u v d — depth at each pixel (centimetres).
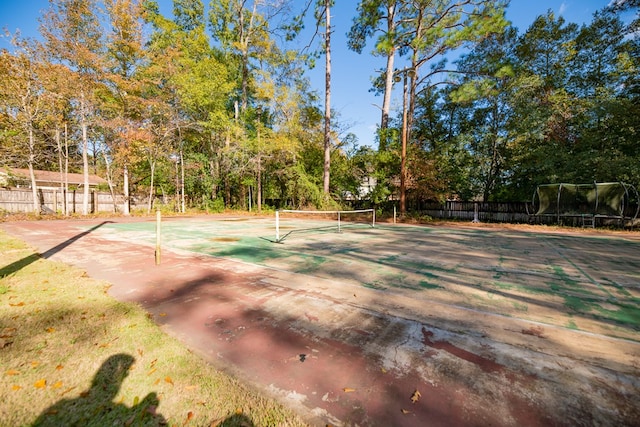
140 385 172
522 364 201
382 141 1869
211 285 379
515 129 1748
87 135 1748
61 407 153
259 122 2072
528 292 365
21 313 270
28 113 1413
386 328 258
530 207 1645
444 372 191
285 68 2131
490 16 1232
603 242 871
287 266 489
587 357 211
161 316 279
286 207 2280
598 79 1605
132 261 515
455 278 427
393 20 1750
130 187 2155
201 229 1081
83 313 273
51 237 804
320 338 238
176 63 1786
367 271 462
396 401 162
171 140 1989
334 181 2208
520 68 1664
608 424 145
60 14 1380
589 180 1395
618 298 344
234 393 168
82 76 1479
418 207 2052
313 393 169
